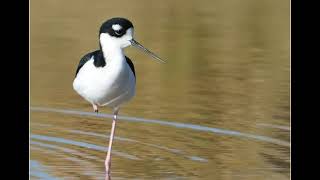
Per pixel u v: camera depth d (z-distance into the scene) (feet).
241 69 52.60
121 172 34.71
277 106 44.34
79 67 35.35
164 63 53.93
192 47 57.88
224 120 41.86
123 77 34.27
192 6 72.18
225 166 35.29
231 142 38.45
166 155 36.91
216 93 46.96
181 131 40.22
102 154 37.17
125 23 33.86
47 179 33.50
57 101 45.19
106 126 41.34
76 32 60.80
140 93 46.85
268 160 35.94
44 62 53.16
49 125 41.09
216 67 53.11
